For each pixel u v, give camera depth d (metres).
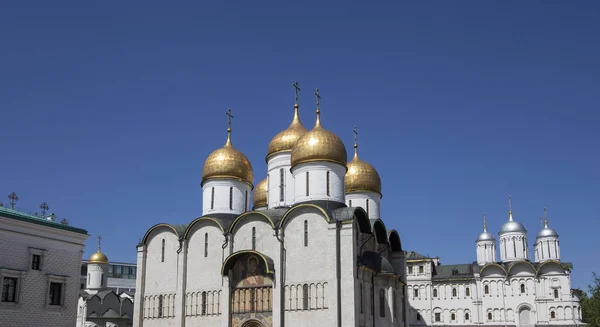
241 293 61.53
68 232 59.31
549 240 124.25
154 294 67.62
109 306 101.12
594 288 95.50
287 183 70.62
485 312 112.94
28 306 54.25
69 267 59.12
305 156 64.19
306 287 57.97
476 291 114.31
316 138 64.56
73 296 58.97
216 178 70.38
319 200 62.62
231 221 68.25
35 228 56.12
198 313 64.00
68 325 57.88
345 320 55.31
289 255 59.78
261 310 59.84
